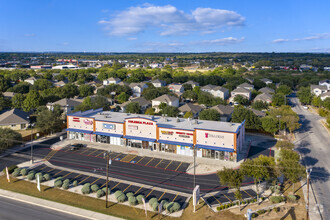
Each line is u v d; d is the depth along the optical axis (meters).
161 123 62.31
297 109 109.38
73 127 69.56
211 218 33.66
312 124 83.50
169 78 179.12
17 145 64.31
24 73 185.88
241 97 112.44
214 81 163.12
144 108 105.44
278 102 110.38
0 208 36.91
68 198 39.47
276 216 33.88
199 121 64.44
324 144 63.53
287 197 38.50
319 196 38.66
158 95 115.06
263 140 67.50
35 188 42.62
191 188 42.25
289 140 66.81
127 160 54.75
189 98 122.69
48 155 57.88
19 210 36.44
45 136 72.38
